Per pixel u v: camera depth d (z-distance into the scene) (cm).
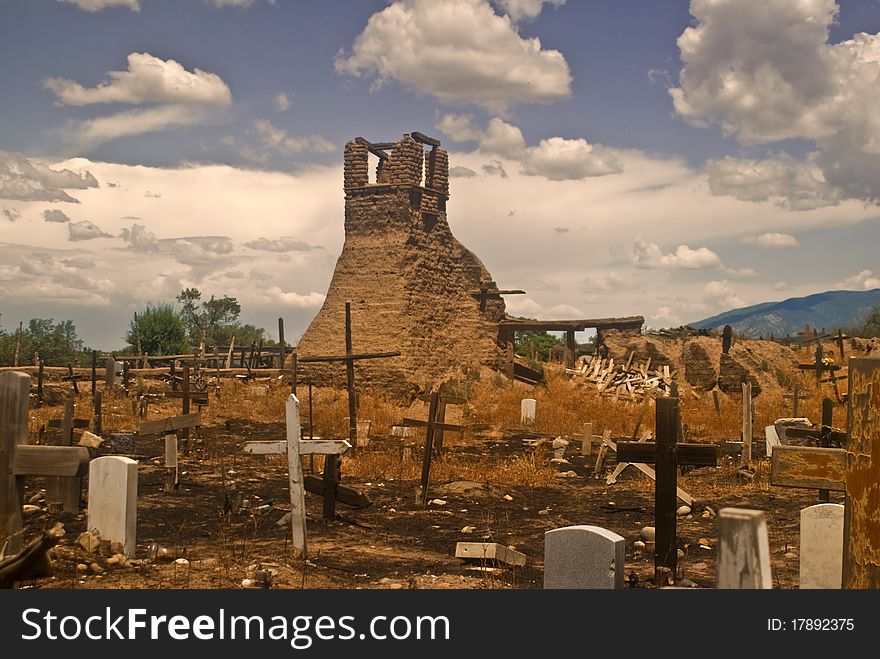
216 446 2527
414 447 2603
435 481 2027
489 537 1391
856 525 529
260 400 4106
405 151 4950
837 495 1781
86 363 6450
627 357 5103
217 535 1317
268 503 1576
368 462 2172
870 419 521
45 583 948
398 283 4800
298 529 1177
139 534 1318
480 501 1775
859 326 7662
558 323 5228
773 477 735
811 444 1825
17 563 661
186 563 1077
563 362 5225
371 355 2556
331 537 1347
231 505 1514
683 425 2705
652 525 1528
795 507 1694
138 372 4459
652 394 4662
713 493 1873
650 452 1120
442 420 2281
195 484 1823
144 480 1889
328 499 1478
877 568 514
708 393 4722
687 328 5650
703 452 1092
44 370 4125
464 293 5291
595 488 1981
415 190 4991
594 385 4809
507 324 5262
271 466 2164
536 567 1173
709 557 1258
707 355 4850
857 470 529
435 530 1448
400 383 4578
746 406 2245
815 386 4759
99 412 2527
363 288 4869
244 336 9444
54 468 860
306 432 2905
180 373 4294
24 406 870
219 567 1071
